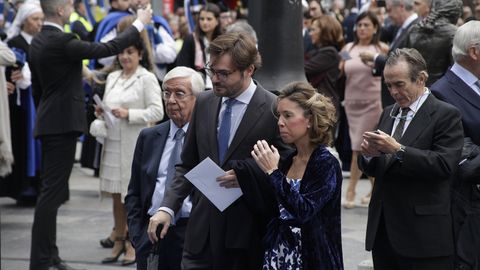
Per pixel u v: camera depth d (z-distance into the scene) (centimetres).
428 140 649
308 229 591
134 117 1032
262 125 634
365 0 1758
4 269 1054
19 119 1359
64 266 1016
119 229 1071
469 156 680
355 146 1320
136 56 1048
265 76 886
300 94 598
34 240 995
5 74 1310
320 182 588
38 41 994
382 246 672
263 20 888
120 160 1039
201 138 653
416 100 661
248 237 629
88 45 986
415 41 1038
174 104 736
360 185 1545
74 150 1004
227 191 624
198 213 654
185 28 1658
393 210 654
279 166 615
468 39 688
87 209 1383
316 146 603
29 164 1375
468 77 695
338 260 595
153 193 752
